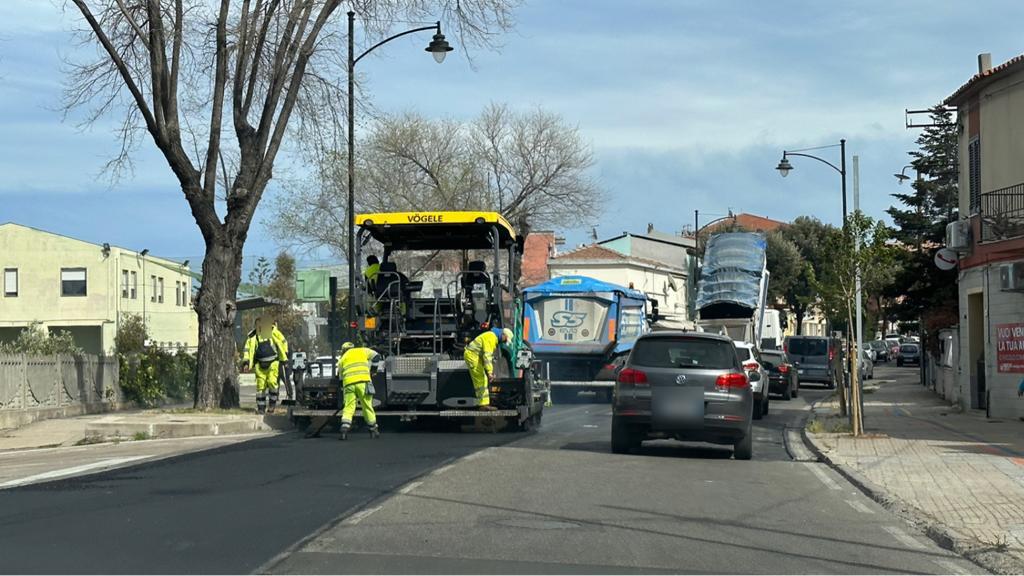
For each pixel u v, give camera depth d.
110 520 9.02
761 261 41.81
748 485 12.28
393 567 7.38
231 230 21.33
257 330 21.69
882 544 9.08
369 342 17.58
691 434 14.44
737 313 40.16
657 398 14.36
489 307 17.59
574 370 29.03
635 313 30.62
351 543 8.13
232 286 21.56
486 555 7.85
